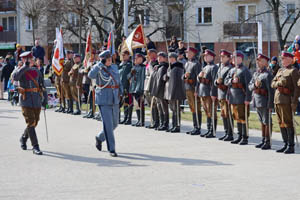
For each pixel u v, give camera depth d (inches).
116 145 514.6
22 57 474.6
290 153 465.4
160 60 622.2
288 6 1786.4
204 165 411.8
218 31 1916.8
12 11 2474.2
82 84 802.8
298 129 611.2
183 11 1862.7
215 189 335.0
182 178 366.6
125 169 398.9
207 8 1939.0
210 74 561.9
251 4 1866.4
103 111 457.4
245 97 510.6
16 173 388.8
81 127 657.0
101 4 2016.5
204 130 627.5
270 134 486.6
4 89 1237.7
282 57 466.9
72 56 838.5
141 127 661.3
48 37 1951.3
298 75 458.3
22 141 496.7
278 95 466.3
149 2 1721.2
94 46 1694.1
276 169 395.2
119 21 1659.7
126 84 681.6
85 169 400.8
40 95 477.7
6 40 2497.5
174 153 467.8
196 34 1951.3
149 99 656.4
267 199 311.1
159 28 1768.0
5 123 705.0
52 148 500.4
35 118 478.0
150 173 383.9
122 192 328.2
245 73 510.0
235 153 466.9
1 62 1163.3
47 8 1795.0
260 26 738.8
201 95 566.3
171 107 611.5
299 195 320.2
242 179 362.6
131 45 702.5
